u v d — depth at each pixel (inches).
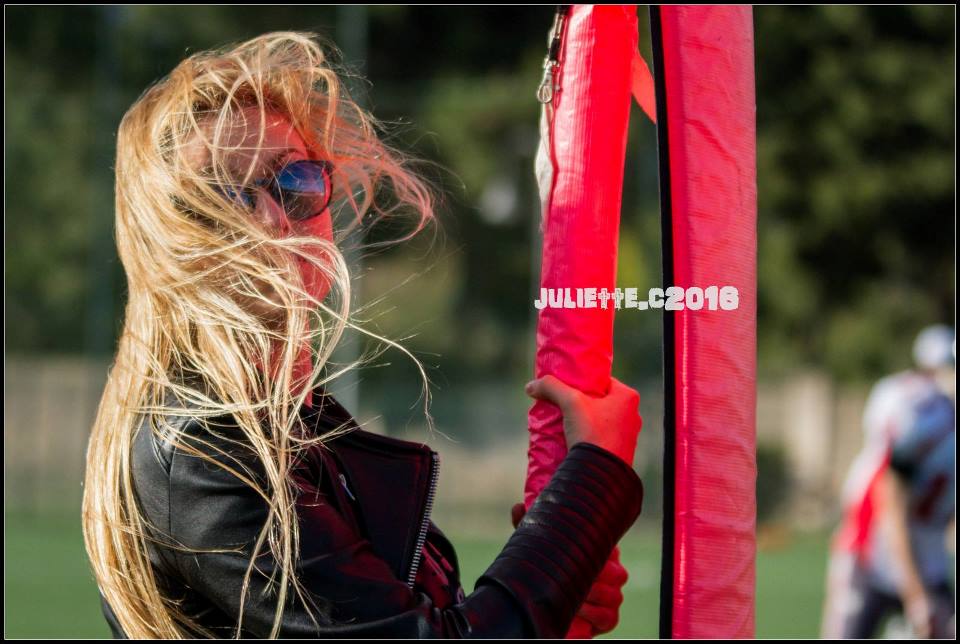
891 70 804.6
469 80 859.4
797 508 709.9
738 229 66.8
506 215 812.6
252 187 64.1
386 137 84.9
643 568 426.0
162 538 57.4
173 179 62.6
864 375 837.2
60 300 637.3
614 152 72.5
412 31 864.9
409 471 65.4
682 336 65.1
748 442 66.6
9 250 631.2
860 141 818.2
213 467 56.7
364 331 64.7
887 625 279.9
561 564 57.9
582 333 69.6
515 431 651.5
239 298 62.1
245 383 59.8
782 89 821.9
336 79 70.5
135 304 63.3
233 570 55.6
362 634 54.9
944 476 212.8
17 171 631.2
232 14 582.9
